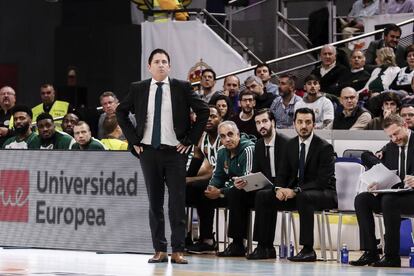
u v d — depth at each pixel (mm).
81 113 34250
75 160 22766
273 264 22047
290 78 30984
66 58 43125
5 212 23703
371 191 22312
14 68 45594
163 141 21031
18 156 23500
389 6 36531
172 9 37719
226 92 32125
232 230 24469
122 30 42500
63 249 22922
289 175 24109
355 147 27484
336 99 31344
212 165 26734
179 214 21234
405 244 26453
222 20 38750
